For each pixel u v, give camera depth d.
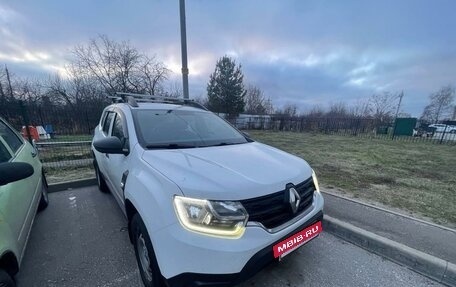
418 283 2.36
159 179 1.82
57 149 7.57
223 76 35.75
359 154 9.67
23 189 2.38
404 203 4.15
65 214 3.77
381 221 3.36
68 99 19.84
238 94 36.31
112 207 4.05
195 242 1.53
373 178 5.83
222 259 1.53
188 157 2.14
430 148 12.65
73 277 2.34
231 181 1.73
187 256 1.54
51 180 5.14
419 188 5.07
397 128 20.48
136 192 1.98
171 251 1.58
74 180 5.12
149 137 2.55
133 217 2.18
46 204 3.97
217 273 1.54
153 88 20.86
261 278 2.36
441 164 7.98
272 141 14.39
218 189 1.63
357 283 2.32
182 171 1.83
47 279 2.31
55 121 9.63
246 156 2.34
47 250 2.79
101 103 14.45
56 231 3.24
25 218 2.29
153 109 3.13
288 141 14.49
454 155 10.20
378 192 4.74
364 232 3.00
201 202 1.59
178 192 1.64
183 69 6.40
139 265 2.21
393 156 9.51
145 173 2.02
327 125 22.55
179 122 3.03
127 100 3.54
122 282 2.29
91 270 2.45
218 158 2.19
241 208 1.63
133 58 20.02
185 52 6.33
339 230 3.21
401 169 6.99
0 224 1.64
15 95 21.48
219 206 1.59
